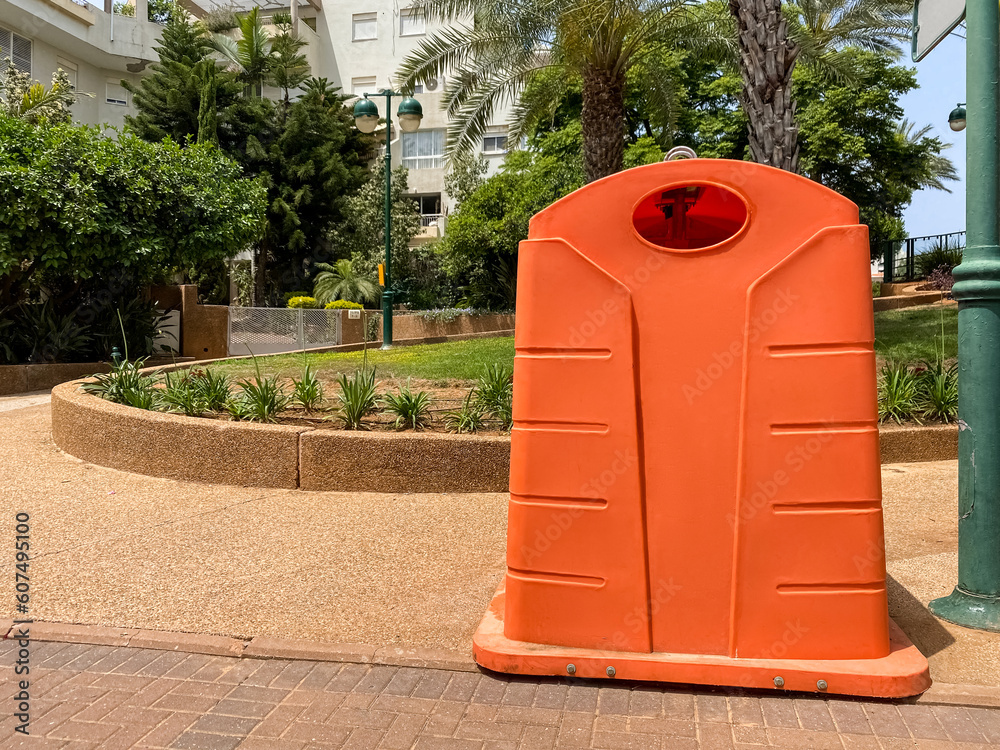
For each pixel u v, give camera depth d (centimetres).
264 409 670
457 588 382
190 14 4100
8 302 1454
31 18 3156
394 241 3147
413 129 1689
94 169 1396
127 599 363
